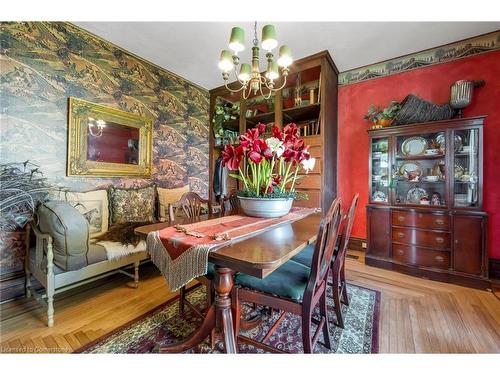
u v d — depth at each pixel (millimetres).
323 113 2723
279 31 2299
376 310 1747
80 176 2295
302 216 1730
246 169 1684
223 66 1689
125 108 2725
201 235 1095
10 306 1785
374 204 2688
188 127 3604
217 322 1124
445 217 2262
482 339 1423
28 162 1969
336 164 3229
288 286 1098
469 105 2393
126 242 2033
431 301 1879
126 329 1508
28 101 1972
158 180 3137
